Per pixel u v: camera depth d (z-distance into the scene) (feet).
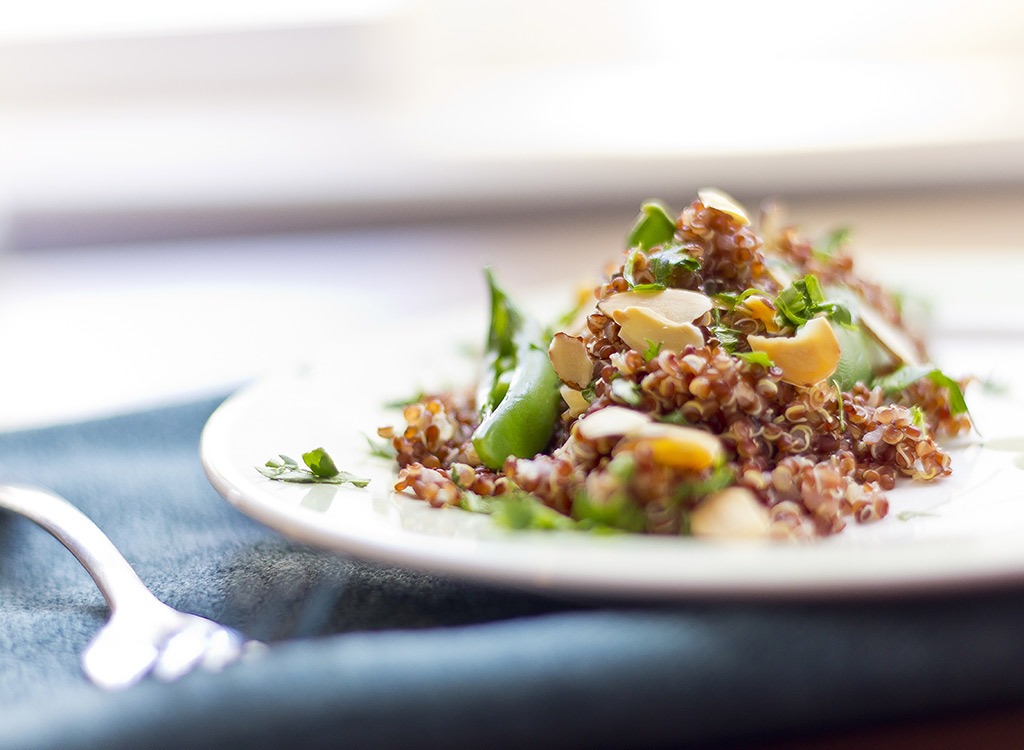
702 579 0.69
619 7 2.44
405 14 2.49
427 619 0.79
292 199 2.49
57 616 0.84
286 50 2.51
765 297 0.91
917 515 0.85
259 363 1.69
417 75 2.54
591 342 0.92
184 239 2.49
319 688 0.69
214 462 0.88
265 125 2.54
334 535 0.77
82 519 0.93
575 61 2.52
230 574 0.87
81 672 0.77
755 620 0.72
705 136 2.44
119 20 2.47
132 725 0.69
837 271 1.09
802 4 2.37
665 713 0.70
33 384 1.69
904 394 1.00
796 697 0.70
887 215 2.30
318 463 0.90
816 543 0.80
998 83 2.40
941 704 0.71
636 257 0.93
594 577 0.69
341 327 1.90
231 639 0.77
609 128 2.49
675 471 0.78
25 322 2.06
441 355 1.21
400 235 2.47
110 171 2.48
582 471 0.82
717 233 0.95
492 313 1.06
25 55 2.48
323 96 2.54
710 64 2.47
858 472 0.90
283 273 2.28
